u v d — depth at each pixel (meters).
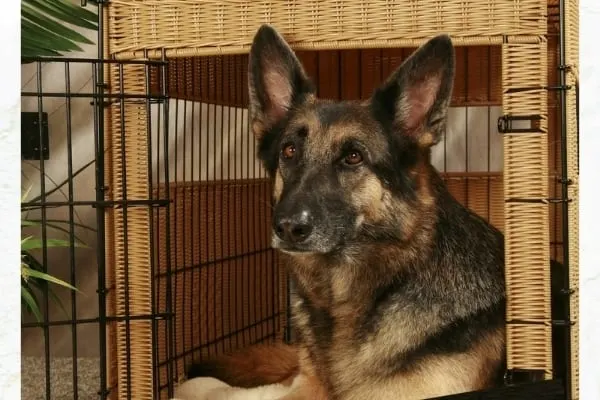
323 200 1.24
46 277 1.32
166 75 1.34
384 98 1.29
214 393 1.43
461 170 1.88
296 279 1.35
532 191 1.24
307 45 1.30
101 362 1.35
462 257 1.30
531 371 1.28
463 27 1.25
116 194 1.36
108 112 1.37
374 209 1.27
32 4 1.64
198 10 1.32
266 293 1.81
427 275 1.28
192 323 1.56
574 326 1.27
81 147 1.88
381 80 1.72
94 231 1.76
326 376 1.32
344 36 1.28
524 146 1.24
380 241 1.28
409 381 1.26
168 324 1.38
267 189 1.83
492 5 1.24
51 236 1.89
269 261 1.83
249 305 1.75
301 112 1.31
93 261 1.89
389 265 1.28
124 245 1.35
